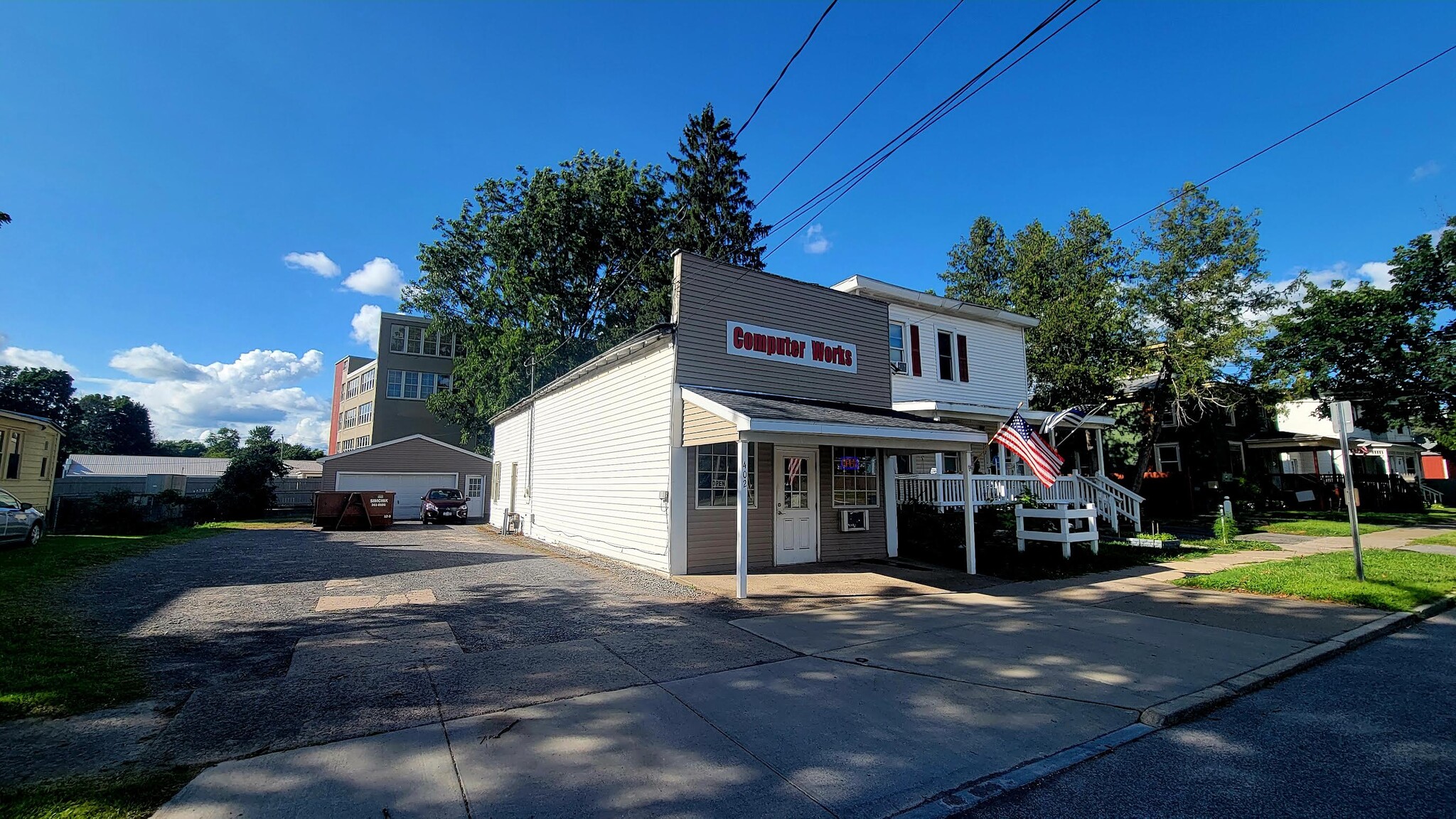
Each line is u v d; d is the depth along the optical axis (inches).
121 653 231.1
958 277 1455.5
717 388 442.9
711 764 151.7
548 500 706.2
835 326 521.0
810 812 131.6
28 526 541.6
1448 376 777.6
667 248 1199.6
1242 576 394.9
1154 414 846.5
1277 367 873.5
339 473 1173.7
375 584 384.5
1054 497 583.5
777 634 269.6
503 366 1165.1
